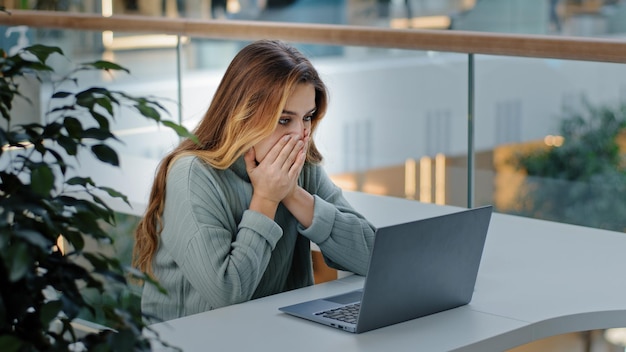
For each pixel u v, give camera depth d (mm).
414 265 1960
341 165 5090
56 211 1363
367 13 10680
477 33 3139
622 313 2068
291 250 2422
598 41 2895
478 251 2092
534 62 6266
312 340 1905
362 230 2396
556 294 2178
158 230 2297
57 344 1351
